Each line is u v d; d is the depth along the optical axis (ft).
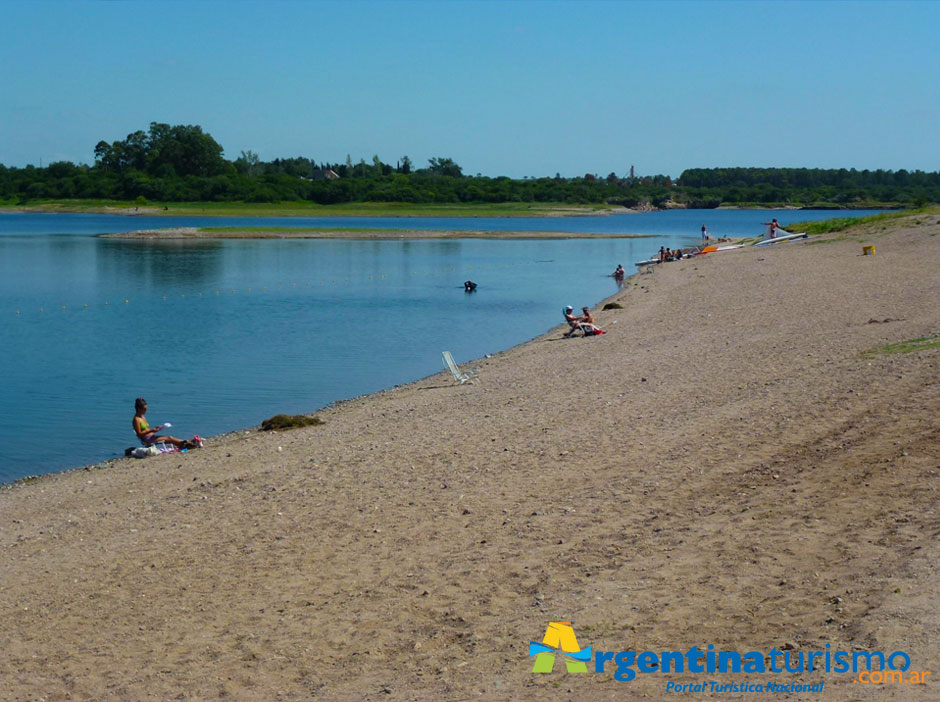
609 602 30.12
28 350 110.63
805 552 31.65
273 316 141.08
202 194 652.48
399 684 26.71
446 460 51.31
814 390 56.70
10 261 241.96
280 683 27.78
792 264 165.68
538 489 44.06
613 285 181.47
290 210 613.11
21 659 30.99
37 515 49.21
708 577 30.94
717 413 54.85
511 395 70.44
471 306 152.35
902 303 99.76
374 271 218.18
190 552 39.99
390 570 35.65
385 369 96.78
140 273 211.61
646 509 39.24
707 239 289.33
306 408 78.89
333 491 47.26
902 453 40.73
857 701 21.83
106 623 33.30
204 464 57.11
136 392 86.53
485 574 34.14
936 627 24.48
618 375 73.72
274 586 35.27
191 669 29.22
